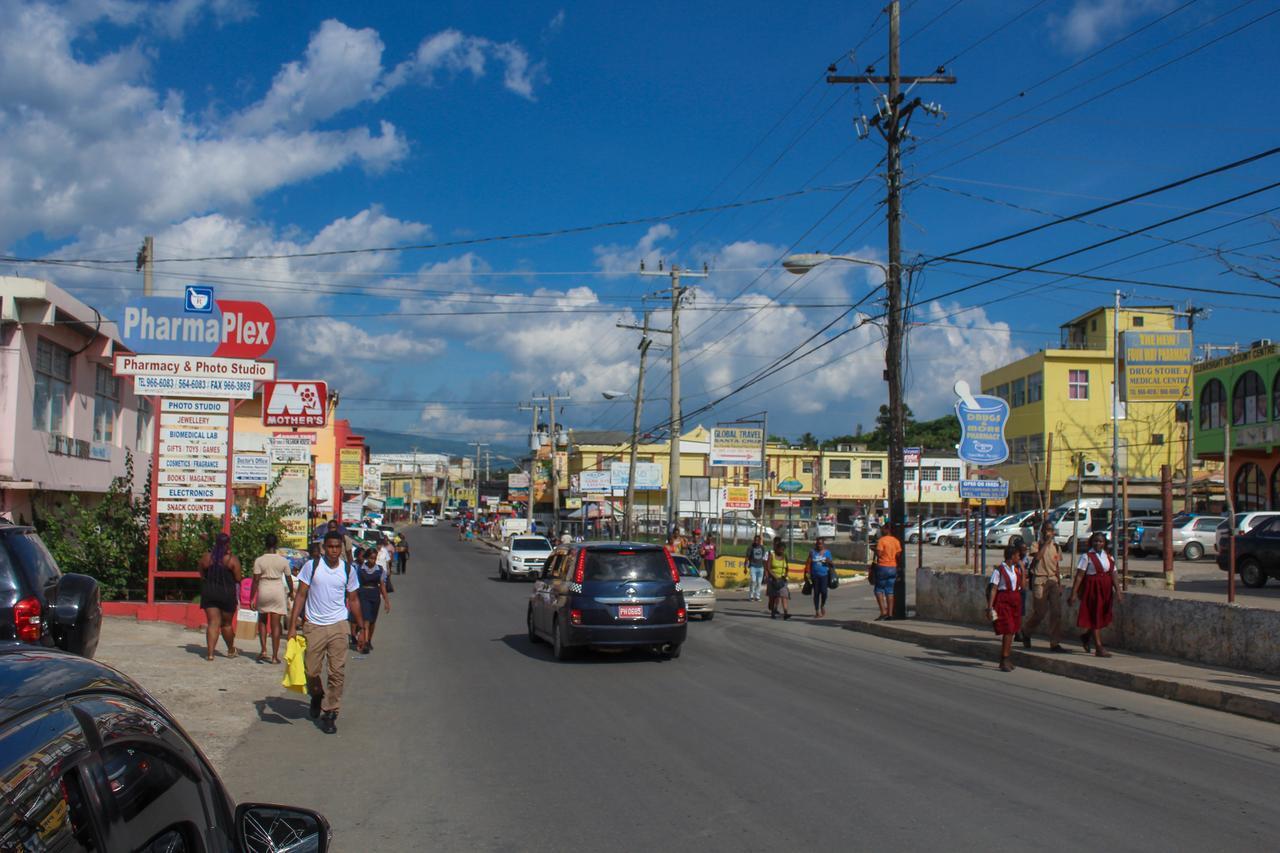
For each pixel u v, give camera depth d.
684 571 23.75
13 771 2.20
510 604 27.25
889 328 22.22
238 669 13.83
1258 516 26.00
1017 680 13.45
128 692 2.88
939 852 6.13
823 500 74.75
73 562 19.75
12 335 21.59
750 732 9.73
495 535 82.06
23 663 2.84
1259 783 7.84
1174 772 8.16
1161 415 54.56
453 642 18.06
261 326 19.09
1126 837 6.41
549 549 38.72
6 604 8.04
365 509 71.69
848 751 8.87
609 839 6.45
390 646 17.45
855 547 45.53
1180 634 14.23
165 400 19.03
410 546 70.12
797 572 37.31
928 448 85.06
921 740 9.33
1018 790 7.54
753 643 17.95
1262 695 11.04
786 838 6.42
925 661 15.49
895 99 22.12
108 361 27.42
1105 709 11.19
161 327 18.86
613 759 8.65
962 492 20.50
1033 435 56.00
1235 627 13.23
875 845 6.27
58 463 24.06
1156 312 55.97
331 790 7.73
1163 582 19.41
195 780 2.88
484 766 8.45
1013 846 6.24
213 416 19.11
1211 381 37.25
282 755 8.92
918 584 22.11
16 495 21.88
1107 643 15.80
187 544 20.36
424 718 10.64
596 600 14.86
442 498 160.00
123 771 2.48
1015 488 57.88
